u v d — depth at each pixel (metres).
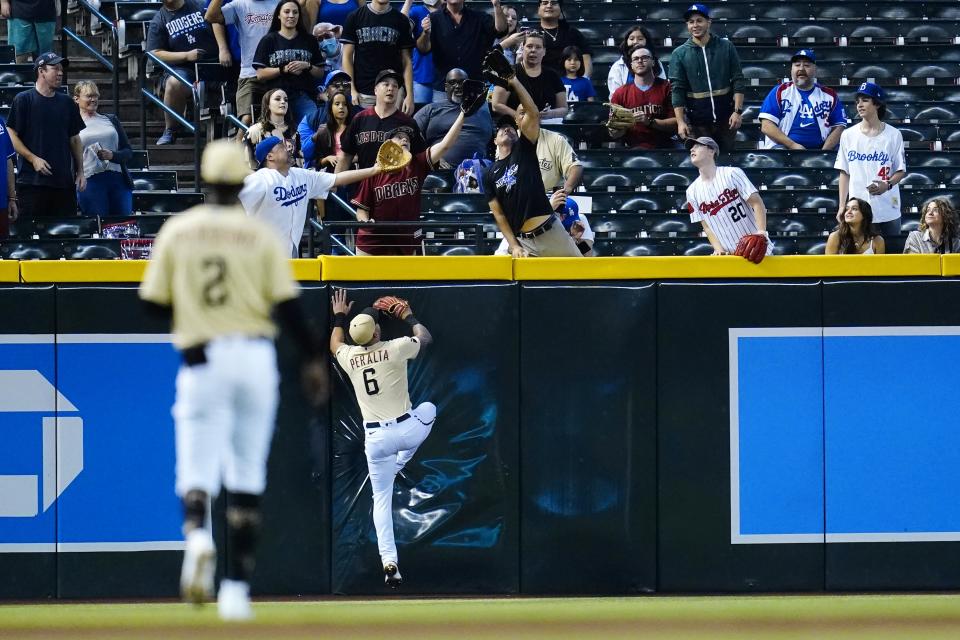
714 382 34.84
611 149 52.53
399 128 40.88
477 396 34.66
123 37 53.66
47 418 34.16
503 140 41.50
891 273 35.00
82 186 45.44
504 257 34.88
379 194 39.97
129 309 34.25
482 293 34.72
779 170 52.31
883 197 47.56
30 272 34.16
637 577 34.59
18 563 34.12
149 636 29.89
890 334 34.94
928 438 35.00
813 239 48.28
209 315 22.19
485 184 36.66
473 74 53.41
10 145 43.53
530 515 34.62
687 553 34.69
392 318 34.56
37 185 44.56
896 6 65.44
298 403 34.56
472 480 34.59
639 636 29.69
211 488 22.08
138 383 34.31
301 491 34.53
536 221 36.22
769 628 30.48
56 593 34.12
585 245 42.91
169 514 34.31
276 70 49.81
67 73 57.62
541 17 56.91
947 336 35.00
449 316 34.69
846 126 54.59
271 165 36.00
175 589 34.25
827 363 34.94
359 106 51.09
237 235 22.41
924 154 55.94
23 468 34.12
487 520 34.62
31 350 34.12
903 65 61.78
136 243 42.69
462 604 33.44
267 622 31.30
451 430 34.66
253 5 52.56
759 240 34.91
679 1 64.38
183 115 54.06
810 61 53.91
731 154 53.03
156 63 53.91
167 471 34.38
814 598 34.09
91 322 34.19
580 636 29.67
